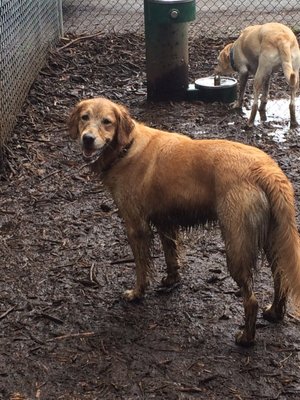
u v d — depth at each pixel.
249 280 1.85
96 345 1.95
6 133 3.26
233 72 4.01
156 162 1.98
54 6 4.73
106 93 4.10
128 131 2.00
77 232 2.58
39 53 4.20
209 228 2.06
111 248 2.46
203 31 5.38
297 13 5.86
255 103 3.60
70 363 1.88
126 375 1.82
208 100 3.99
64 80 4.24
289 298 1.99
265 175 1.79
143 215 2.04
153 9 3.77
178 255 2.19
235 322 2.04
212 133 3.53
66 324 2.05
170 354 1.91
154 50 3.88
